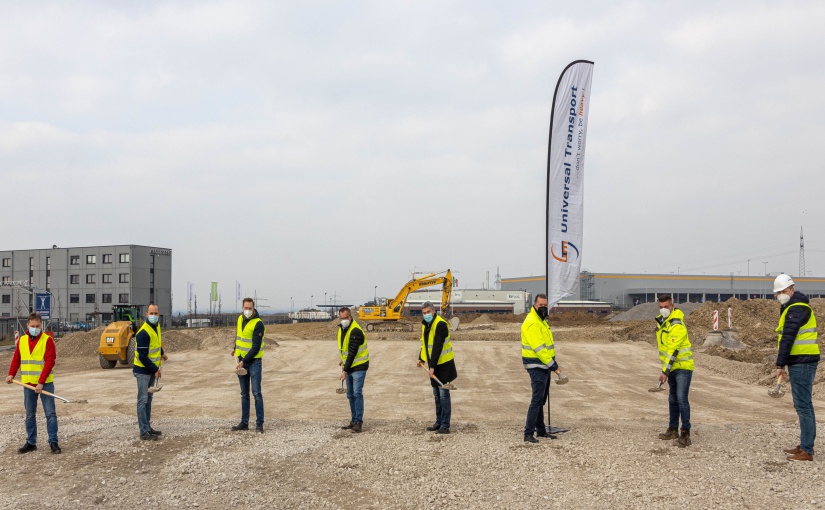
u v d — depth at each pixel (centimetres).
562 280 1077
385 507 610
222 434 906
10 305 7375
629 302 11119
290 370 2184
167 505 627
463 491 643
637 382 1819
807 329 707
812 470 669
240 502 631
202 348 3034
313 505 620
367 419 1213
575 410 1344
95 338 2892
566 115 1076
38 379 830
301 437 884
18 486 692
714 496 600
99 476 718
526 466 715
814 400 1423
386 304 4388
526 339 836
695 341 2920
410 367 2198
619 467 698
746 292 11356
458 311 9619
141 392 879
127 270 7131
